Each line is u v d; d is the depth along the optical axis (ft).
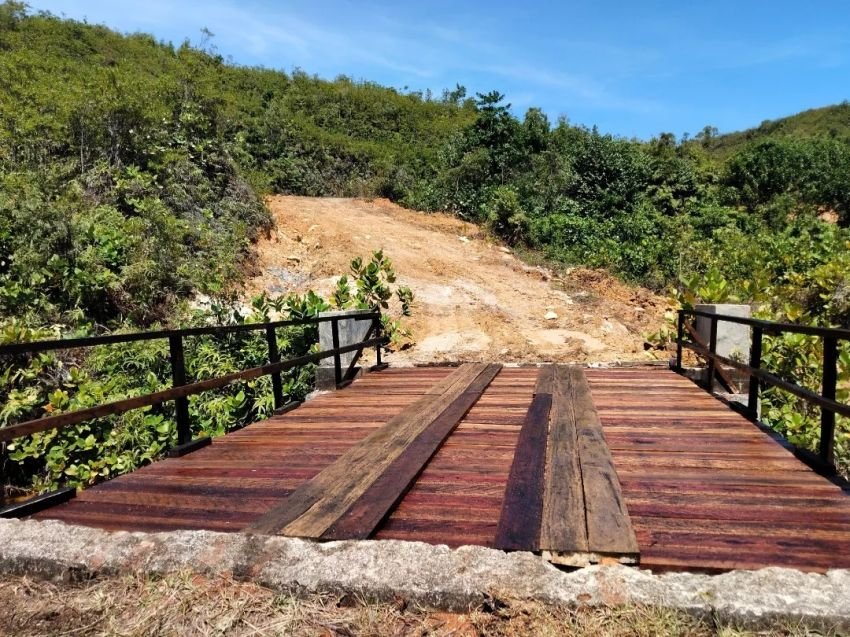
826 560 7.41
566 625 6.19
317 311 25.36
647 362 22.45
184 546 7.69
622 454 11.68
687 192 64.69
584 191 59.06
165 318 26.37
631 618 6.17
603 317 34.63
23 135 30.78
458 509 9.18
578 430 12.76
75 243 25.27
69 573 7.49
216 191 38.47
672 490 9.80
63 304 24.36
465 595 6.60
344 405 16.87
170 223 29.60
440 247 44.73
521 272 41.39
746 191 67.92
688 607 6.22
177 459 12.29
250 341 23.89
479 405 15.85
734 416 14.42
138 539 7.91
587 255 45.32
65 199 27.20
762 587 6.46
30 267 23.32
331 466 11.00
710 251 45.01
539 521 8.37
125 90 34.91
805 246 41.78
